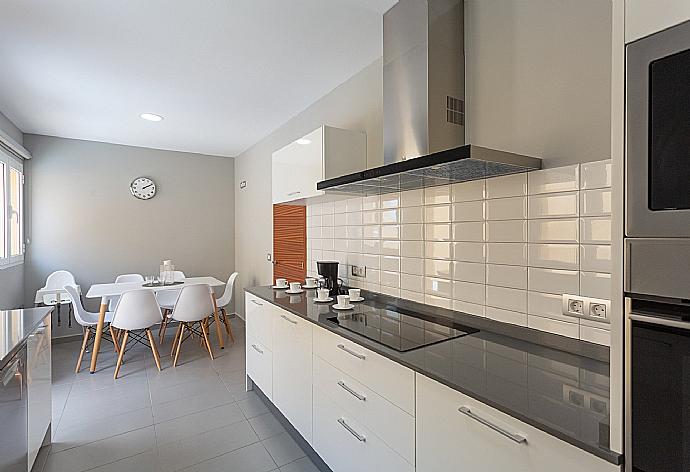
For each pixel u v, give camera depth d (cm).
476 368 126
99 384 319
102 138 458
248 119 385
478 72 184
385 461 148
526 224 160
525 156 151
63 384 319
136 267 499
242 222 539
